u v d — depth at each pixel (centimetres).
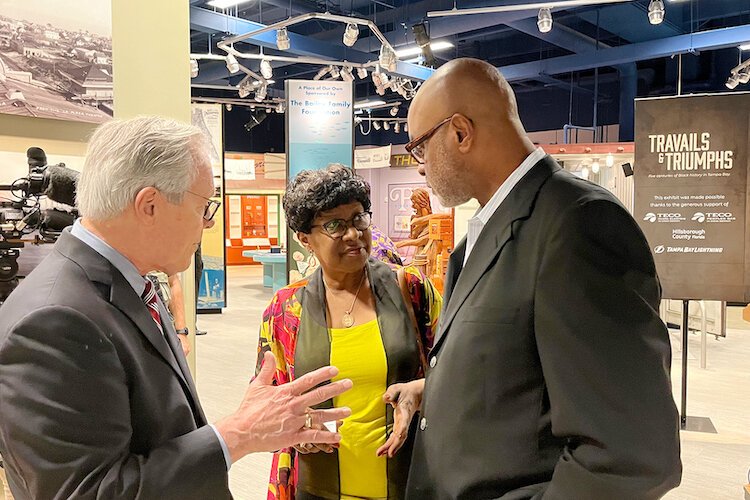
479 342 116
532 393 113
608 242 104
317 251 164
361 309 168
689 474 365
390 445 148
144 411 104
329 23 1044
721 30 866
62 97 228
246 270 1595
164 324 123
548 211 113
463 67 125
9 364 92
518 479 113
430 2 862
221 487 102
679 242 407
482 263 121
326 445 153
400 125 1641
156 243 108
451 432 120
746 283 398
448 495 120
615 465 98
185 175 106
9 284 202
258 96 1034
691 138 396
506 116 124
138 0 271
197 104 880
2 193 209
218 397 495
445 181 127
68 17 229
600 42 1086
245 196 1702
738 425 443
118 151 104
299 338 166
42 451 89
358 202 162
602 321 101
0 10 208
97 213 106
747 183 390
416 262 607
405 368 163
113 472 94
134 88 271
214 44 1157
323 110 714
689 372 584
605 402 99
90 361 95
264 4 980
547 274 107
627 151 833
